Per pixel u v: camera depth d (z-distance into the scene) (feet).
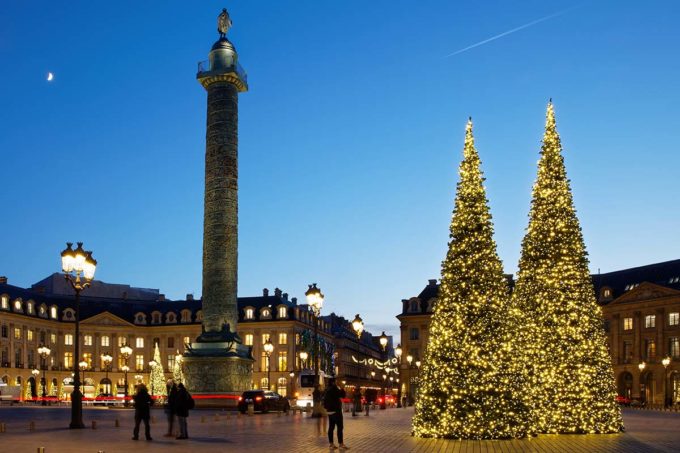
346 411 202.90
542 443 83.30
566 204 107.24
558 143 109.29
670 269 330.75
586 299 104.42
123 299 444.14
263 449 74.23
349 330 558.15
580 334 102.42
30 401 301.84
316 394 124.47
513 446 79.36
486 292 90.68
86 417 146.72
